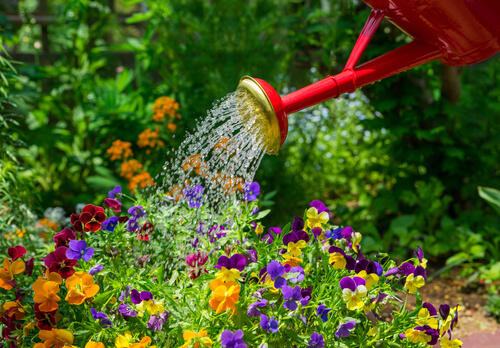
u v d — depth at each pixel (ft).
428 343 4.55
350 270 4.83
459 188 11.98
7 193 6.74
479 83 12.87
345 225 11.68
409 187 11.81
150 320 4.29
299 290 4.21
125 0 14.40
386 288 4.74
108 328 4.32
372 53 10.74
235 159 4.36
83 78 13.38
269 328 4.09
